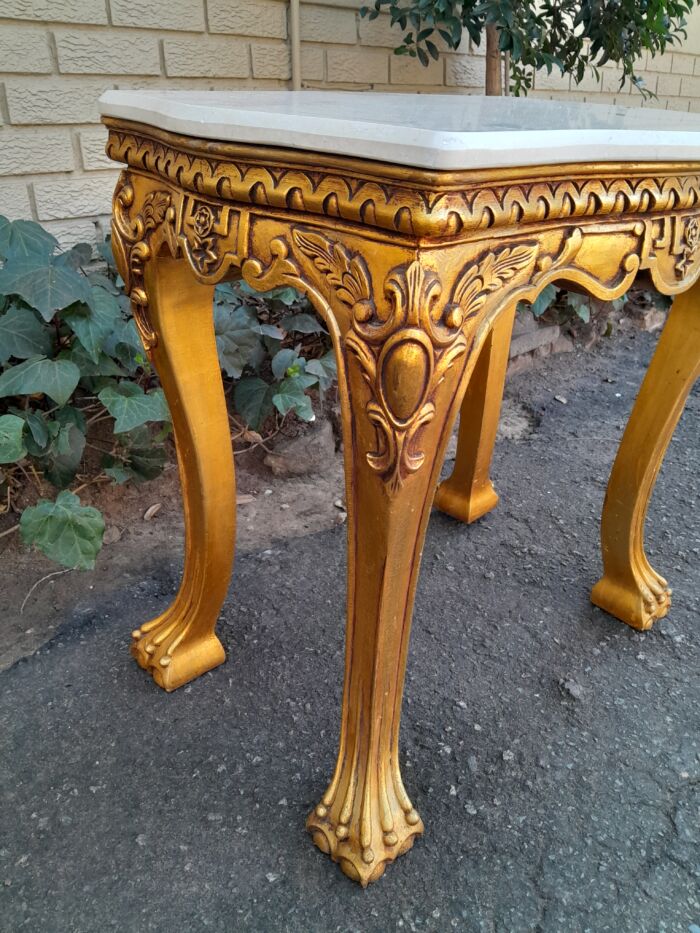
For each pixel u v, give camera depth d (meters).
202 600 0.93
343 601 1.16
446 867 0.74
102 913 0.69
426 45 1.92
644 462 0.99
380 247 0.48
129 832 0.77
